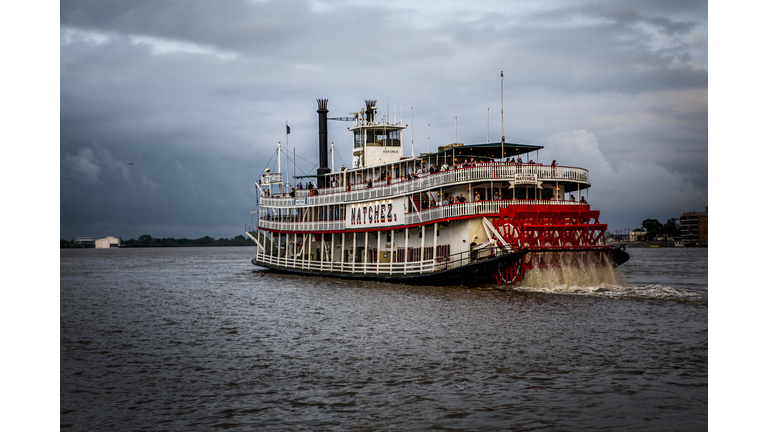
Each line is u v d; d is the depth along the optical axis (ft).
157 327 119.34
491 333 102.32
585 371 79.20
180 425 63.93
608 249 155.74
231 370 83.92
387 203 193.06
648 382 74.43
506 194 169.48
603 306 126.62
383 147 224.94
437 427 62.18
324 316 126.31
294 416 65.77
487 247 158.20
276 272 284.61
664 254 495.82
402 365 83.97
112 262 462.19
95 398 72.59
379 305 137.80
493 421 63.41
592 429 61.11
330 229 221.05
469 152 179.52
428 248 179.11
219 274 285.64
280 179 255.09
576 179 166.30
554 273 154.20
